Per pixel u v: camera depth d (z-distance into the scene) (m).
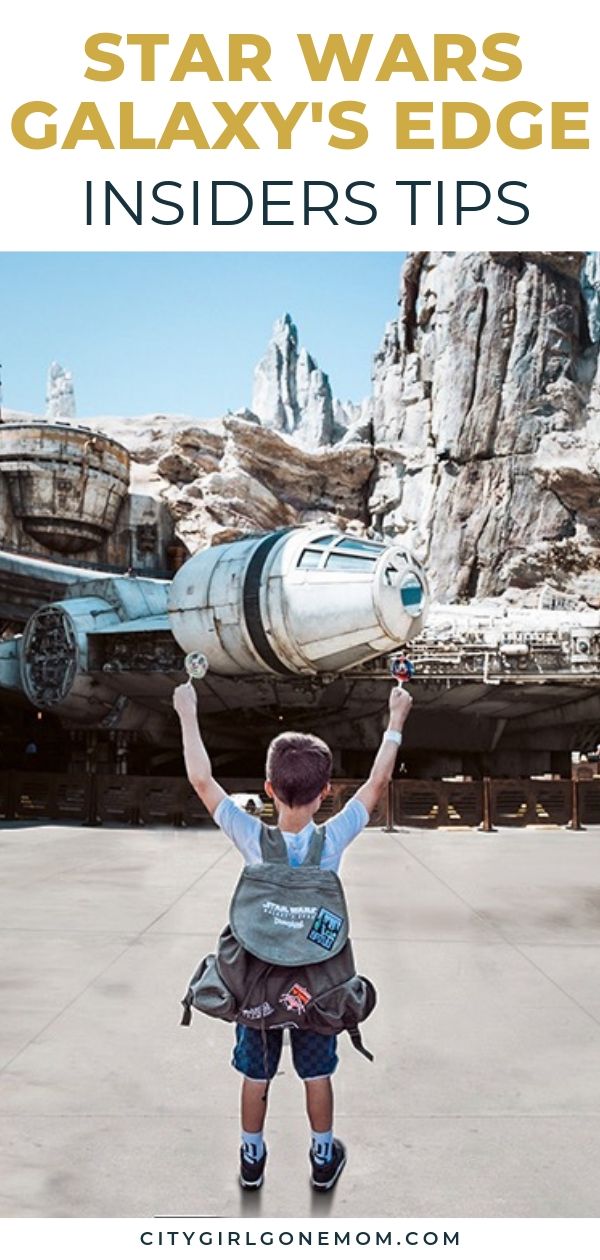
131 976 6.46
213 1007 3.04
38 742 32.03
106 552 54.97
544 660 20.67
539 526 57.94
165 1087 4.43
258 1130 3.37
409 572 18.62
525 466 58.62
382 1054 4.95
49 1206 3.28
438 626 21.77
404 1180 3.52
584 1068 4.75
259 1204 3.31
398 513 64.44
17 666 25.77
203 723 24.84
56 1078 4.54
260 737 25.77
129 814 18.75
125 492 53.88
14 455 49.84
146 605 24.27
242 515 60.47
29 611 32.50
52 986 6.20
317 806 3.19
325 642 18.83
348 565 18.64
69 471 50.19
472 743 24.83
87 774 18.92
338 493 66.75
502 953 7.29
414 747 24.83
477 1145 3.83
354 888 10.59
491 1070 4.71
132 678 22.53
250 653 19.67
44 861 12.84
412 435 66.19
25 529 50.56
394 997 6.04
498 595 57.81
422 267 67.38
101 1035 5.20
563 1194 3.42
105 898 9.73
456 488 59.91
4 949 7.29
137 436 74.69
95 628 23.09
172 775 29.97
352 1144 3.82
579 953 7.30
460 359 60.91
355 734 24.17
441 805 18.53
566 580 57.34
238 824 3.16
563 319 60.41
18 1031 5.25
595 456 57.22
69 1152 3.72
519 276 60.81
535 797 18.92
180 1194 3.38
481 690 21.81
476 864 12.86
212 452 65.31
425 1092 4.41
